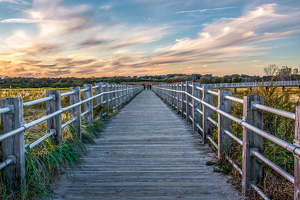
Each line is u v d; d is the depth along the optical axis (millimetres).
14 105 2428
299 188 1632
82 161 3857
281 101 3586
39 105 6598
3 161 2422
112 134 5895
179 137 5523
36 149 3203
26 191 2453
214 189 2781
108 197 2588
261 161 2580
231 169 3340
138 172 3359
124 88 14664
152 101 17781
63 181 3029
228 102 3697
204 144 4875
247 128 2549
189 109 7520
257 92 3852
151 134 5867
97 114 7152
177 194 2658
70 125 4477
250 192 2592
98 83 7793
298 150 1578
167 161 3855
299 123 1627
